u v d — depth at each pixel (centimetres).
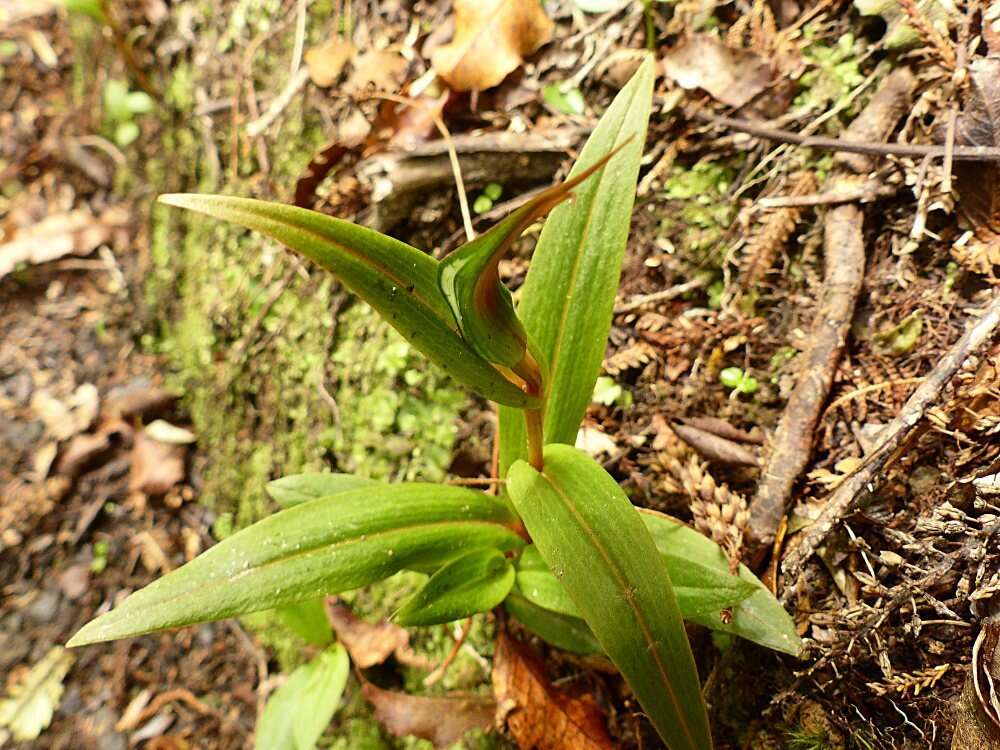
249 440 18
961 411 10
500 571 11
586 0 14
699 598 9
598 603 8
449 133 15
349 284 7
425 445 15
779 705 11
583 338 10
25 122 23
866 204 12
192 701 16
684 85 13
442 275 7
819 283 12
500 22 14
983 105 11
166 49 20
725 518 10
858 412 11
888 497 10
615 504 9
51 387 20
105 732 16
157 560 18
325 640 14
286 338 17
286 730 14
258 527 10
